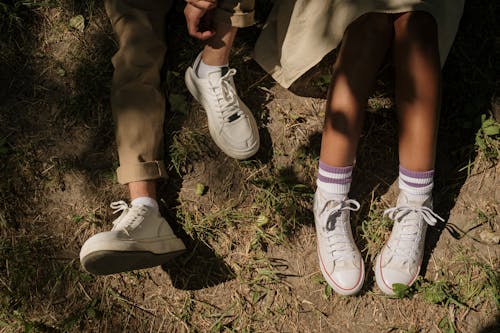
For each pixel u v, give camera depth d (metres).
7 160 2.61
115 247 2.10
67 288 2.50
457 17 2.29
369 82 2.20
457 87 2.67
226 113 2.50
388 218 2.54
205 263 2.53
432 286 2.44
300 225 2.57
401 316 2.45
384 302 2.46
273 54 2.58
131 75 2.44
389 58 2.55
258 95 2.71
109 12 2.54
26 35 2.76
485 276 2.46
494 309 2.43
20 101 2.68
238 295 2.49
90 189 2.60
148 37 2.49
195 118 2.68
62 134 2.66
